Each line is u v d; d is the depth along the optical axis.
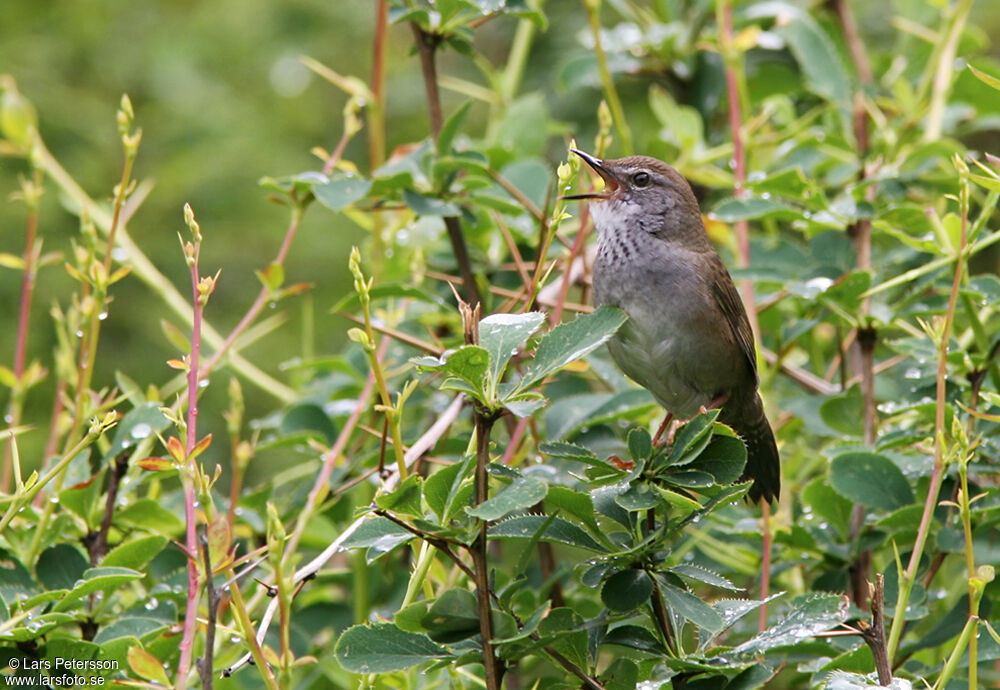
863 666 6.66
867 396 8.48
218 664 7.69
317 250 16.78
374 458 8.67
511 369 8.29
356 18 17.92
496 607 5.69
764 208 8.57
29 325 15.16
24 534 7.64
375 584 9.39
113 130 16.70
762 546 8.51
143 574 6.51
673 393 8.73
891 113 11.23
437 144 8.50
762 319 10.17
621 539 5.92
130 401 8.75
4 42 16.98
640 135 13.61
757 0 11.89
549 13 14.88
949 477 7.88
